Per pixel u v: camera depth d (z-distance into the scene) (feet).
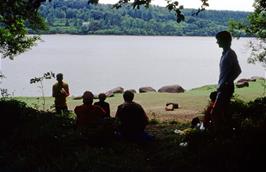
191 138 29.53
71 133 31.83
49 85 151.94
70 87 154.61
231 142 26.58
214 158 26.53
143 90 111.96
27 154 28.71
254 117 31.40
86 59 329.72
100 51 460.96
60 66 261.03
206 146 27.37
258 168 25.30
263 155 25.48
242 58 338.13
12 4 54.34
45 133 30.42
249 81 123.03
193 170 26.66
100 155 29.40
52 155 28.76
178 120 56.54
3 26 65.98
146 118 34.09
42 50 473.67
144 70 238.48
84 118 34.19
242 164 25.52
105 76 200.95
